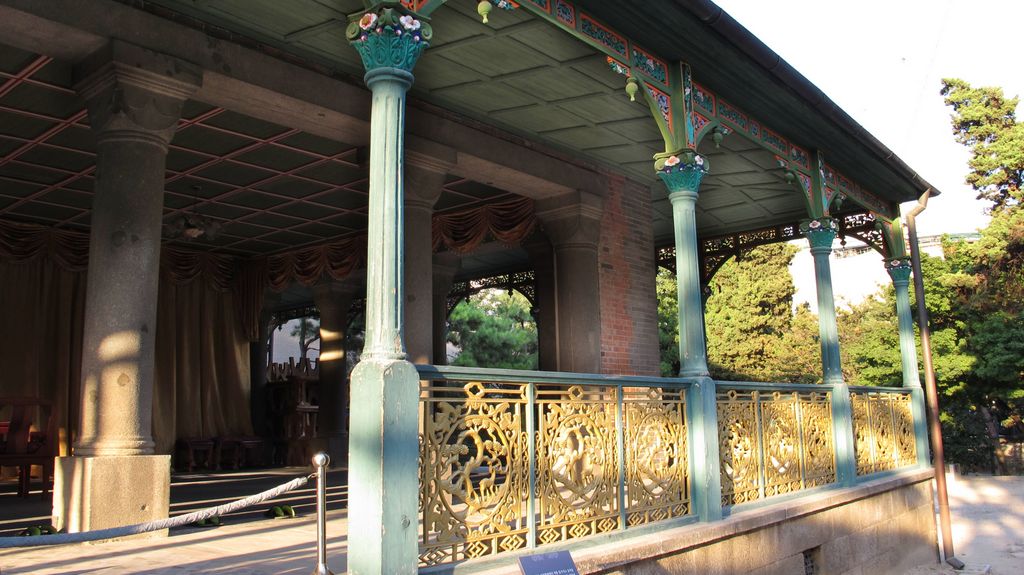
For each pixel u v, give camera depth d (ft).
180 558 14.90
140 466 17.15
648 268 33.63
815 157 29.37
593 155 30.55
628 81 20.40
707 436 19.79
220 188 32.76
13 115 24.76
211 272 46.06
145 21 18.43
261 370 49.67
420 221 24.97
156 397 43.11
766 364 84.02
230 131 26.35
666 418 19.03
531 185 29.30
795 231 40.06
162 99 18.56
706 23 20.39
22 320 38.70
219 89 20.53
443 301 44.60
